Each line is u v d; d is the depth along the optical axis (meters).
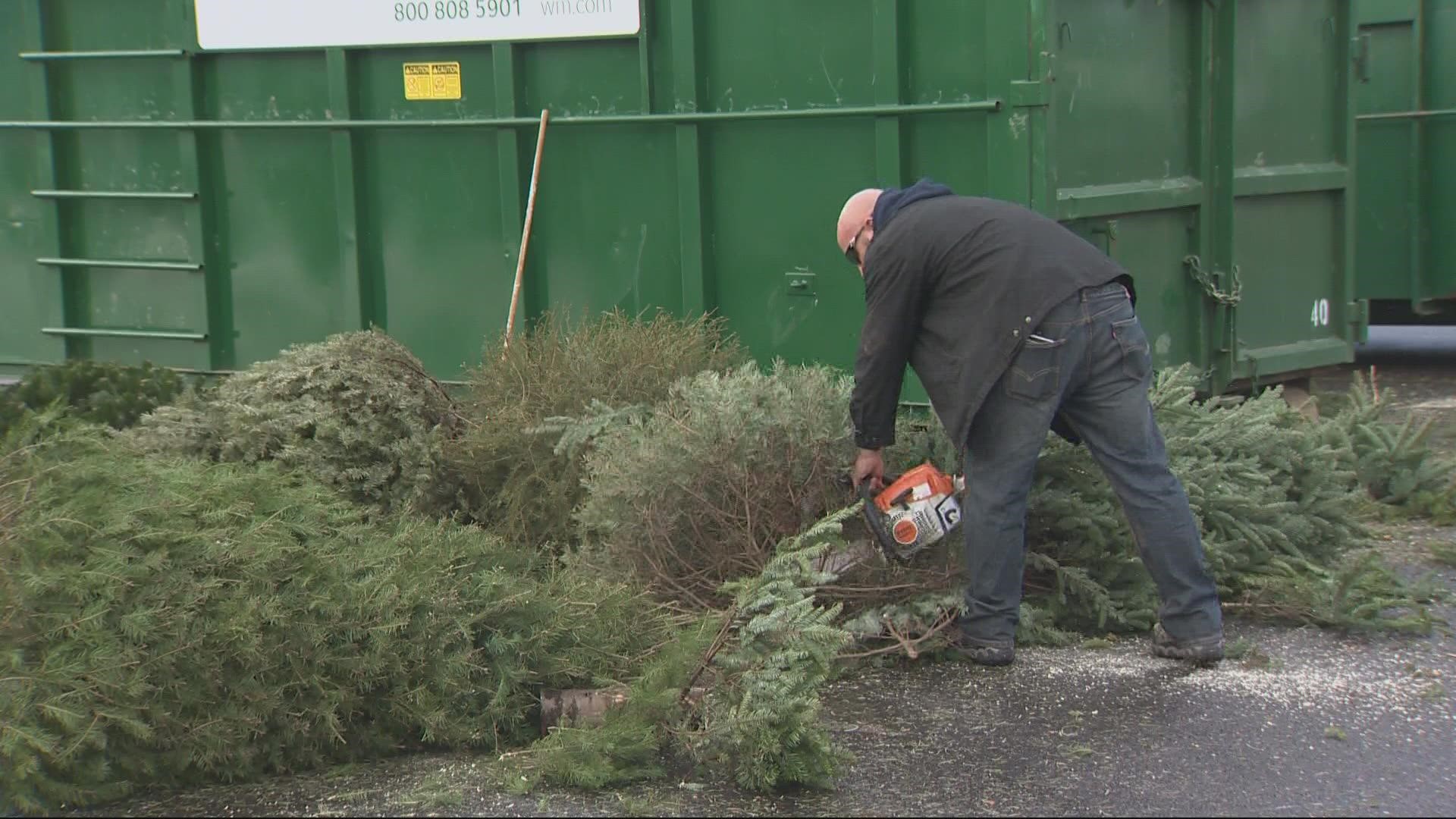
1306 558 5.63
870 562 5.09
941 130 6.26
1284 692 4.52
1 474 4.25
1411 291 10.27
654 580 5.12
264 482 4.54
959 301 4.66
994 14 6.04
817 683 4.00
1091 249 4.73
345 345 6.03
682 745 4.07
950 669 4.86
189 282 7.89
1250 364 7.35
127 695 3.82
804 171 6.57
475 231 7.29
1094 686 4.64
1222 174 7.08
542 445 5.82
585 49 6.95
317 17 7.38
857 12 6.35
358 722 4.25
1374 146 10.32
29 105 8.09
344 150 7.42
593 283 7.09
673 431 5.10
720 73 6.68
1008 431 4.66
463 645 4.32
